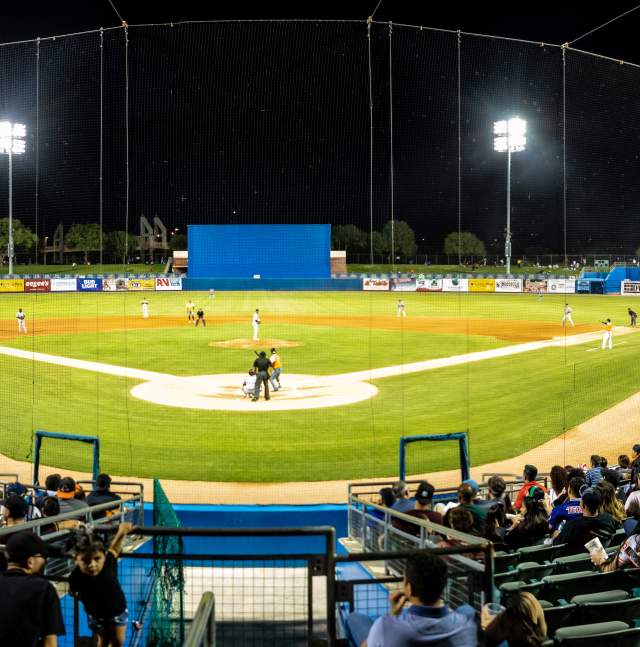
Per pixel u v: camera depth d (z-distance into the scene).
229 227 69.12
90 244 84.00
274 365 21.59
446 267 81.94
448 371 25.16
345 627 5.07
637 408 19.30
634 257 71.94
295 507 10.82
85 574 4.54
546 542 7.44
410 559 3.75
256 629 5.30
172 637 5.41
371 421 17.64
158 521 8.64
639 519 7.68
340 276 74.88
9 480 13.11
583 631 4.75
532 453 15.23
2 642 3.84
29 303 55.59
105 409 18.88
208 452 14.89
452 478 13.42
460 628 3.64
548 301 59.53
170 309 51.69
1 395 20.59
